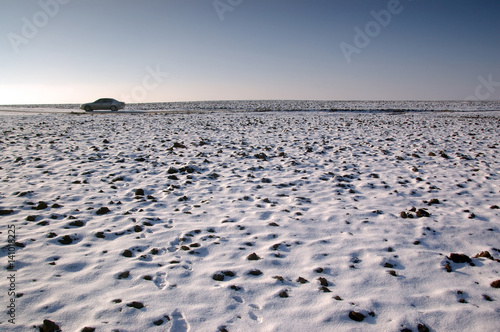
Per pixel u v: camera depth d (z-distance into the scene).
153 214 5.23
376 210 5.43
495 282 3.30
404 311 2.88
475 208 5.53
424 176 7.66
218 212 5.36
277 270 3.58
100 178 7.25
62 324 2.60
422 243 4.29
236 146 11.70
